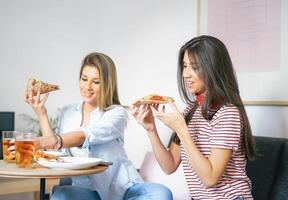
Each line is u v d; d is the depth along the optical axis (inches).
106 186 76.5
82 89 80.0
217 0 94.0
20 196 113.5
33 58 116.7
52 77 120.3
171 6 106.3
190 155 56.5
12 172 51.4
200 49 59.9
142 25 114.5
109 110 77.9
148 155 98.4
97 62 78.9
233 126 57.9
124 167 79.1
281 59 82.3
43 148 64.6
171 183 88.8
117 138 79.6
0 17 110.9
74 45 124.7
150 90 111.8
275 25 83.3
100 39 127.7
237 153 60.3
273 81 83.6
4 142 64.4
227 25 92.0
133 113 67.1
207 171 55.4
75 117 82.5
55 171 53.6
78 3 125.4
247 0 88.2
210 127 60.7
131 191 75.9
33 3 116.8
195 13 100.0
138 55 115.6
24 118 114.3
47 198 98.7
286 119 81.6
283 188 70.0
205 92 61.6
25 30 115.3
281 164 72.8
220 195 59.1
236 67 89.9
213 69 59.2
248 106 88.7
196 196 62.2
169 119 58.2
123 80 120.3
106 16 126.0
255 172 75.6
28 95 72.7
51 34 120.2
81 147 74.2
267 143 76.2
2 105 111.0
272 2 83.8
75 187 70.7
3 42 111.3
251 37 87.4
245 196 59.4
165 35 107.8
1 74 111.0
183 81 66.4
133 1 117.3
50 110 119.6
